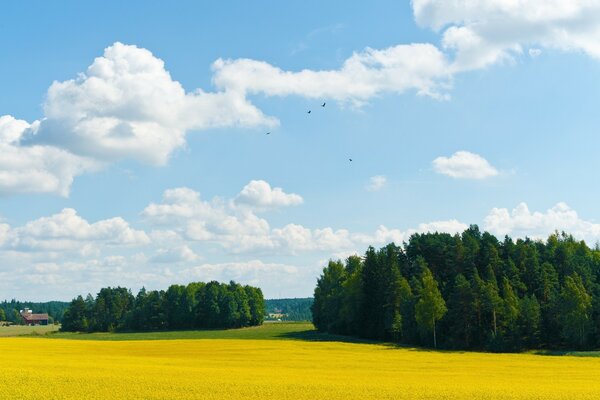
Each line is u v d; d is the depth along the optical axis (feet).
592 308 309.01
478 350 313.32
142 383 123.85
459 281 330.75
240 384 126.11
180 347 278.46
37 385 117.29
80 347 264.93
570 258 388.16
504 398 112.98
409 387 127.03
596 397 114.83
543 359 232.73
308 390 119.55
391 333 367.04
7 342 290.56
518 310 310.45
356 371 170.91
